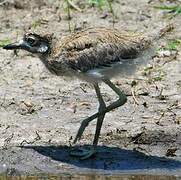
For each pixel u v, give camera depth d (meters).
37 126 13.76
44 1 18.39
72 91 14.98
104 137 13.45
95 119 14.06
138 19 17.67
